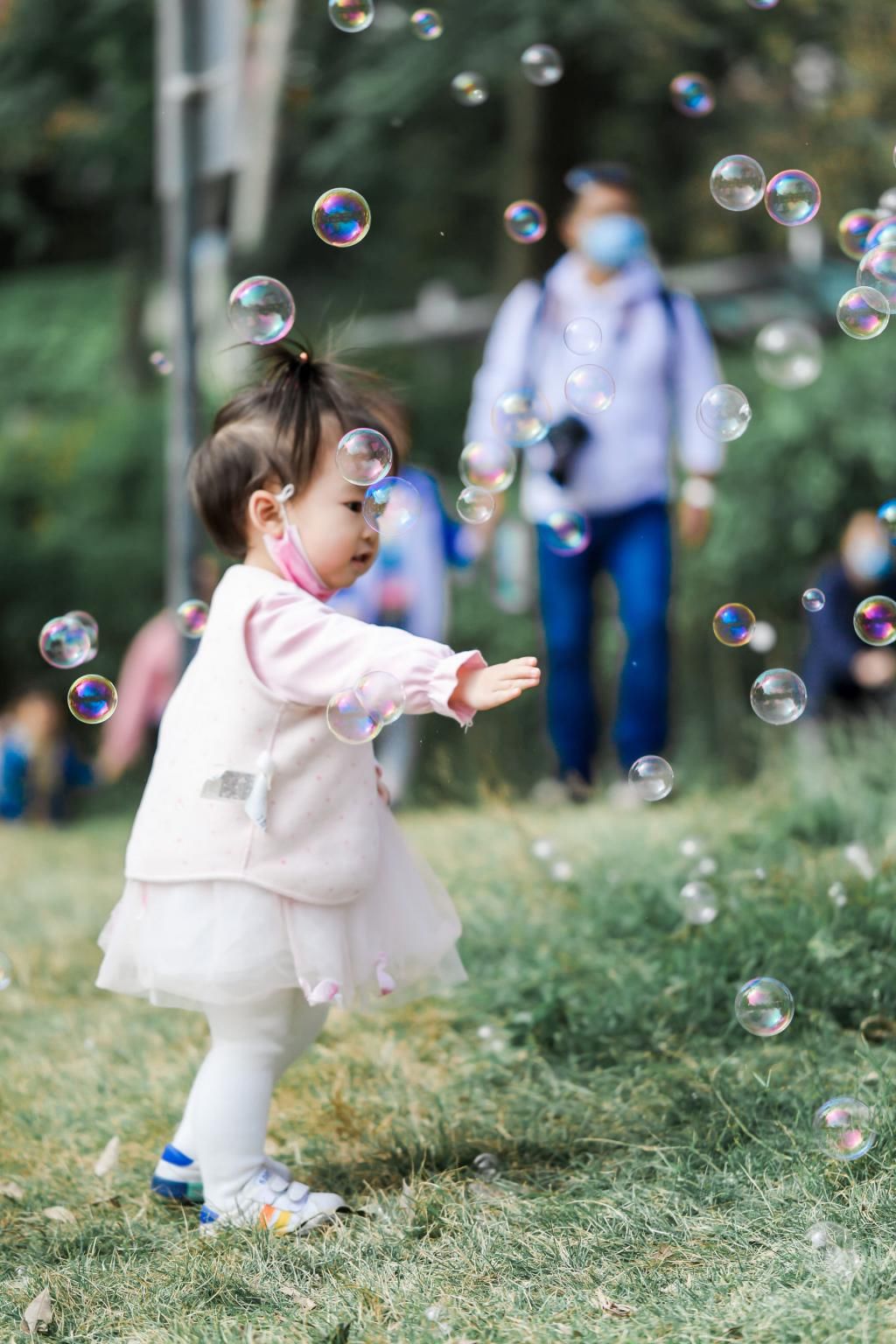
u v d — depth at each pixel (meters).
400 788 12.59
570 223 10.73
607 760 15.94
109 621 24.23
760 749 11.25
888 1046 5.53
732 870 7.18
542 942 6.77
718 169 6.39
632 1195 4.38
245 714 4.57
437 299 25.58
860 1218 4.05
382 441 4.67
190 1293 3.99
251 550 4.98
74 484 25.33
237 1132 4.55
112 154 23.53
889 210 6.45
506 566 13.75
